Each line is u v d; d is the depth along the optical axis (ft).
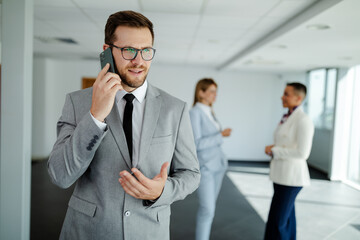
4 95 7.56
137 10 10.41
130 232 3.08
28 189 7.92
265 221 11.85
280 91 26.66
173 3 9.53
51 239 9.62
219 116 26.50
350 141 20.17
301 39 12.36
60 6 10.23
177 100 3.65
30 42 7.88
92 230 3.07
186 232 10.50
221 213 12.70
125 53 2.88
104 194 3.06
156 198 2.81
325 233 10.93
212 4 9.48
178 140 3.48
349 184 18.84
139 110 3.37
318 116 23.75
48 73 23.67
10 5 7.53
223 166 8.24
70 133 2.99
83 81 24.70
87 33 14.33
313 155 24.39
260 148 26.81
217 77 26.27
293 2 9.06
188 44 16.11
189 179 3.28
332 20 9.49
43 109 23.52
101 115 2.62
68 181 2.74
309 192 16.79
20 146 7.61
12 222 7.62
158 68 25.82
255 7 9.61
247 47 16.28
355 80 20.16
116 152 3.08
